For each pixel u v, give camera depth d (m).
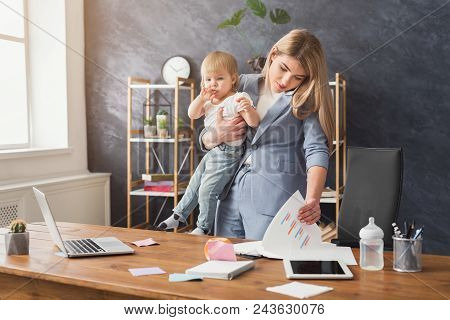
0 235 2.34
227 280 1.63
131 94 4.26
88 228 2.52
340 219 2.58
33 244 2.16
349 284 1.58
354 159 2.61
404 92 3.74
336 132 3.55
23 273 1.75
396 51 3.73
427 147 3.72
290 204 1.99
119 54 4.40
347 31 3.81
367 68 3.80
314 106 2.55
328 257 1.87
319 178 2.41
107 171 4.52
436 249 3.74
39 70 4.29
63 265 1.82
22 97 4.21
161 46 4.28
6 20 4.08
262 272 1.73
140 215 4.45
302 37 2.62
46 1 4.24
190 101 4.23
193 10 4.17
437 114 3.69
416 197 3.76
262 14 3.79
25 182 3.83
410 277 1.66
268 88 2.75
